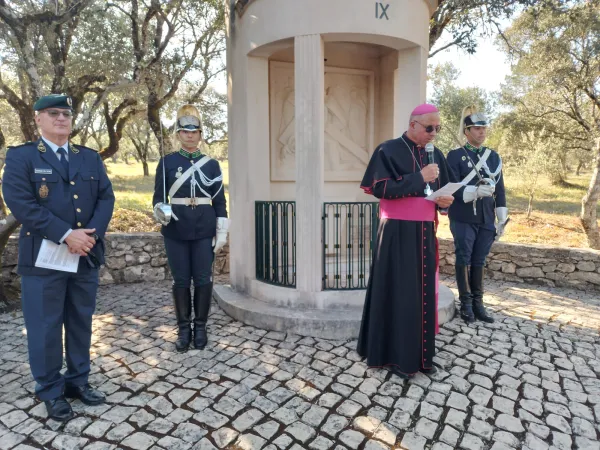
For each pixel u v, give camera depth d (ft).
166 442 8.45
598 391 10.35
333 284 15.23
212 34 30.12
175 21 26.30
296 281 14.46
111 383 10.59
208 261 12.73
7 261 17.98
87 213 9.32
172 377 10.88
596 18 25.99
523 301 17.29
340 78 18.12
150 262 20.70
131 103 32.45
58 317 9.22
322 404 9.73
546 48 29.89
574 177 88.07
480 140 14.65
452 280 20.71
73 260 9.04
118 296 18.03
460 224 14.66
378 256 10.98
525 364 11.66
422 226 10.69
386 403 9.78
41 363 9.07
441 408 9.61
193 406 9.62
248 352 12.28
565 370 11.37
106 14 26.03
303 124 13.67
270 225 15.44
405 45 14.62
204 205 12.60
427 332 10.82
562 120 41.60
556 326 14.44
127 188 62.03
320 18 13.30
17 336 13.58
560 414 9.43
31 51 17.95
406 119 15.29
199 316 12.75
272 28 13.94
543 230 39.40
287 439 8.55
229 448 8.29
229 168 17.31
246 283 16.35
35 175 8.78
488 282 20.34
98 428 8.85
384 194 10.47
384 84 18.34
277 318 13.70
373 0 13.41
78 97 25.20
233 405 9.68
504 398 10.03
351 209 15.56
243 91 15.75
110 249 19.98
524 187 45.44
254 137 15.79
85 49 25.86
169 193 12.50
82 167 9.33
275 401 9.84
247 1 14.65
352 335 13.24
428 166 10.17
